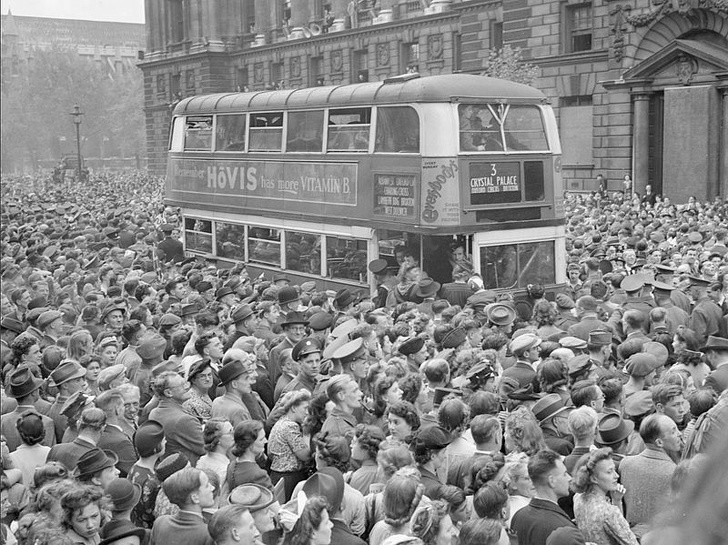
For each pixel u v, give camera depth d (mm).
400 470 6621
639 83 47250
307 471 8727
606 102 49500
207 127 27891
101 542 6617
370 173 20953
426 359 12219
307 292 19375
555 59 51906
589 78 50438
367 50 71812
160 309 16547
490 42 58375
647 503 7461
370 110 20938
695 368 11039
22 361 12320
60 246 28281
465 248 20562
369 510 7395
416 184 19594
